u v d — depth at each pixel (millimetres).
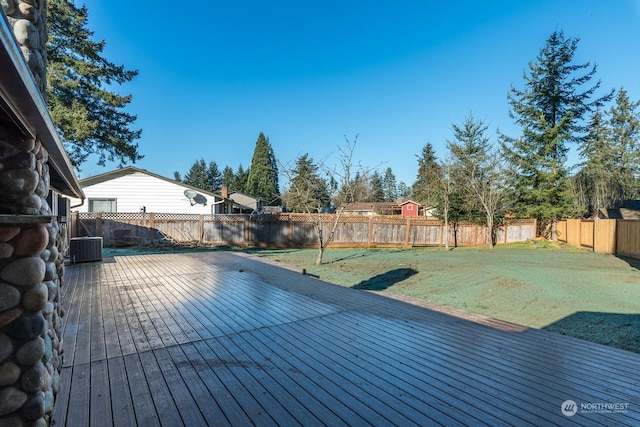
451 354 3014
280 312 4230
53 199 6605
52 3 11477
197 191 15625
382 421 1970
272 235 14523
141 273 6656
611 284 7270
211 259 8875
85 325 3594
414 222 16250
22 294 1561
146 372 2543
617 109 24422
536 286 7055
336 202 14039
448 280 7762
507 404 2189
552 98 17953
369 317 4109
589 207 21781
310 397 2225
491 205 16234
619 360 2934
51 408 1889
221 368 2633
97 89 13195
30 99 1312
